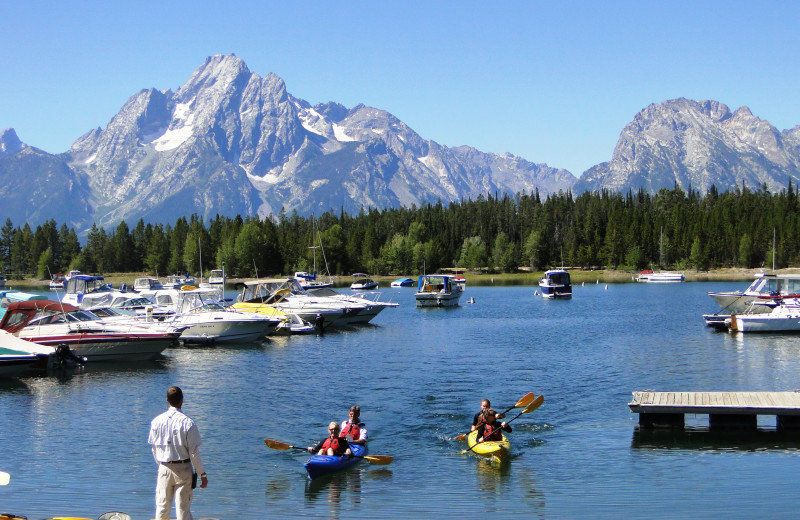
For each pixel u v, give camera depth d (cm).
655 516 1939
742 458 2416
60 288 16788
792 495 2069
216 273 17025
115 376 4022
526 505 2033
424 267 19538
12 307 4447
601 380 3875
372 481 2261
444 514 1981
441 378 3956
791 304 6138
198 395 3491
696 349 5034
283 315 6206
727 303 6838
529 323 7419
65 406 3262
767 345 5144
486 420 2605
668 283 17000
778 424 2781
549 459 2455
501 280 18875
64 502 2052
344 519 1947
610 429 2811
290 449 2594
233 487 2205
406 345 5469
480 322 7569
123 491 2142
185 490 1483
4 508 2006
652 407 2741
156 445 1475
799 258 18462
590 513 1970
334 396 3472
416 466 2408
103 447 2600
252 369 4272
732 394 2939
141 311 6619
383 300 11969
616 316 8206
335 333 6384
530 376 4016
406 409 3194
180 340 5412
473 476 2297
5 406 3266
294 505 2058
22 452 2536
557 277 12038
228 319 5388
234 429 2852
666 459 2419
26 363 3941
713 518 1920
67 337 4312
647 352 4944
